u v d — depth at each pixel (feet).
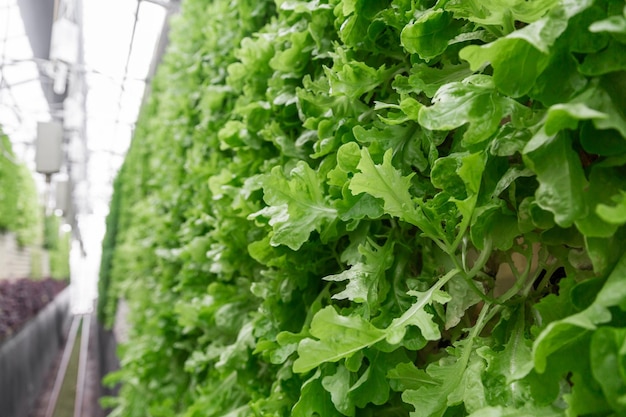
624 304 1.11
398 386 1.82
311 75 2.82
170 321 5.91
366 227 2.16
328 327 1.58
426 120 1.42
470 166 1.40
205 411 3.49
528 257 1.59
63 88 19.75
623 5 1.21
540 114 1.36
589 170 1.31
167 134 8.54
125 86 22.27
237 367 2.95
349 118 2.18
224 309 3.53
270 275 2.72
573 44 1.27
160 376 6.40
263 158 3.18
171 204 7.32
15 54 19.57
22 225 27.66
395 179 1.59
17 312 21.58
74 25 15.07
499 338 1.61
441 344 2.14
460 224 1.51
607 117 1.11
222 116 4.62
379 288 1.94
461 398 1.49
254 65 3.25
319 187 2.06
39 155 16.07
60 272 55.57
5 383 16.92
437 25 1.67
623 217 1.04
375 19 1.99
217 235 3.34
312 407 1.97
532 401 1.32
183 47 7.88
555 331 1.13
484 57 1.28
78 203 51.24
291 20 2.93
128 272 17.57
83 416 23.00
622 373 1.00
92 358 37.04
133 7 15.67
